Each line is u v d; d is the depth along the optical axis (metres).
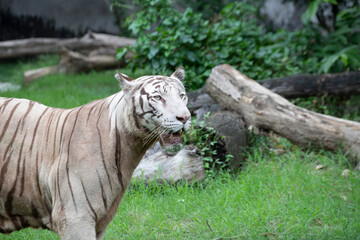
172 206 8.75
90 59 22.06
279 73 15.81
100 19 32.91
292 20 28.73
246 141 11.45
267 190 9.44
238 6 16.67
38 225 5.86
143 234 7.84
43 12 32.31
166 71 14.38
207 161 10.24
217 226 7.96
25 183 5.60
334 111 14.45
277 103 11.59
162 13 14.76
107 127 5.64
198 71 14.77
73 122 5.68
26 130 5.70
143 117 5.51
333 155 11.32
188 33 14.50
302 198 9.13
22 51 23.31
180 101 5.55
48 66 23.75
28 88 18.72
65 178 5.41
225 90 12.36
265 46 16.50
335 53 15.83
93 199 5.45
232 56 15.17
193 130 10.23
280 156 11.80
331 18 20.08
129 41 22.44
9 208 5.71
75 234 5.34
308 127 11.15
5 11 31.59
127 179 5.77
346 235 7.51
